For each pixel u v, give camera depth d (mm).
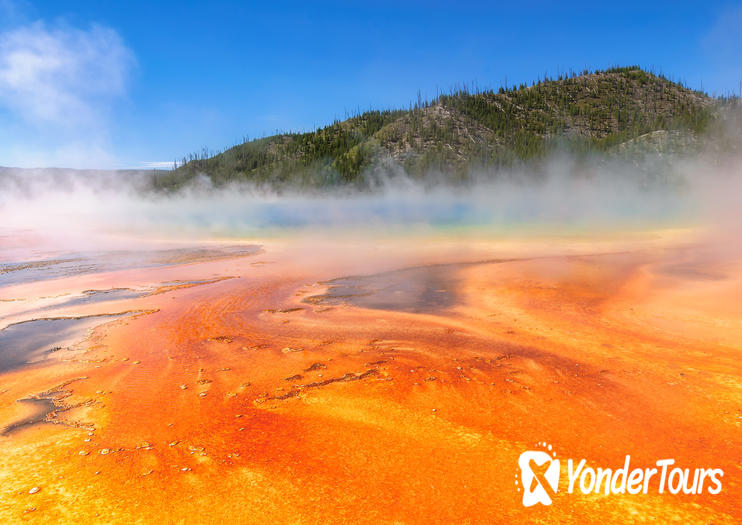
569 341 8055
